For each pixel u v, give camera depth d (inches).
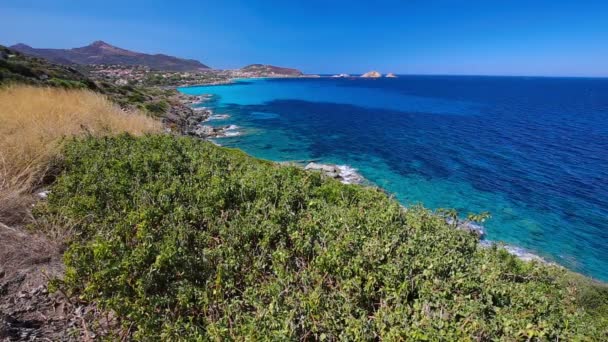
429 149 1145.4
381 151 1118.4
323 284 161.2
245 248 180.5
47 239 200.8
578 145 1208.8
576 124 1697.8
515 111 2240.4
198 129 1419.8
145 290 143.9
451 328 122.4
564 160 1011.3
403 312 132.6
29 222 220.5
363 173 882.1
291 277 155.5
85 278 154.1
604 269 497.0
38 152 306.7
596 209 681.6
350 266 158.7
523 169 923.4
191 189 239.6
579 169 925.2
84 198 217.3
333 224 198.7
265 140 1273.4
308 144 1216.8
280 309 137.9
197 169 293.6
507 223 623.8
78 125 425.4
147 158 291.4
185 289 147.2
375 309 149.1
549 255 526.0
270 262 184.4
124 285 145.3
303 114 2048.5
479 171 904.9
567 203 709.9
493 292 147.0
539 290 163.0
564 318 142.3
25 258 184.2
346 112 2160.4
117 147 339.0
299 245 178.7
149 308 137.5
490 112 2171.5
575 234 588.4
